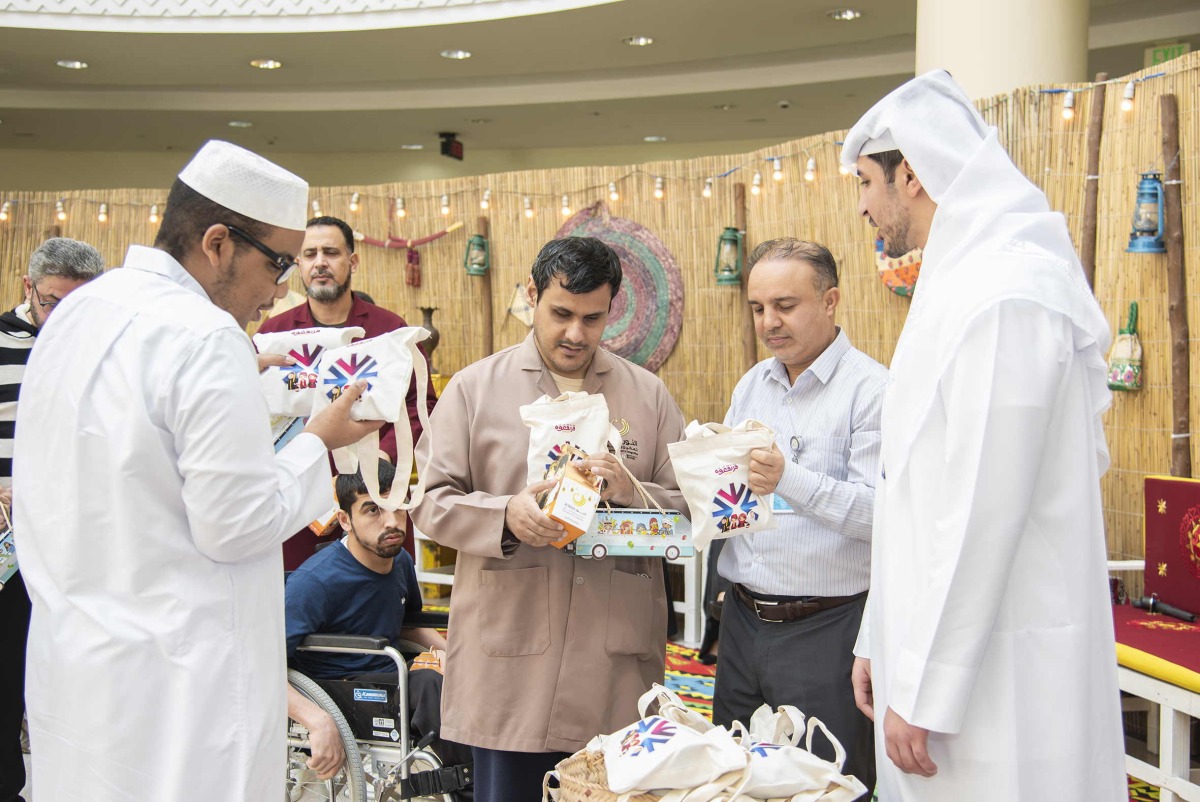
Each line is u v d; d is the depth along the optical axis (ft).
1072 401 5.65
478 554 7.34
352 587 9.59
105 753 5.54
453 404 7.93
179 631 5.57
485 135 34.76
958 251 5.81
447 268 20.53
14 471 6.04
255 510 5.59
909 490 5.94
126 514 5.54
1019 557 5.57
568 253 7.38
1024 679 5.55
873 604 6.31
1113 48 23.53
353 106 30.32
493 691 7.57
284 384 6.97
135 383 5.51
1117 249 12.91
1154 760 11.61
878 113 6.23
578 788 6.31
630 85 28.89
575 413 7.44
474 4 23.67
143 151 36.88
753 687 7.91
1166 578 10.94
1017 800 5.48
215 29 24.48
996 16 16.47
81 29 24.34
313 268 13.67
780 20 23.73
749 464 7.16
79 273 10.95
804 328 7.69
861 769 7.55
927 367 5.79
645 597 7.88
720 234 18.06
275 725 6.02
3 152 35.96
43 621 5.80
